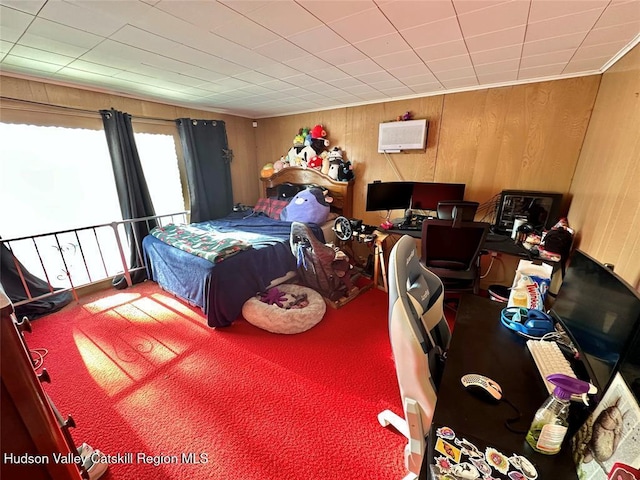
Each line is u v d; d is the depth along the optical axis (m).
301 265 2.75
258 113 4.38
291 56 1.96
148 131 3.35
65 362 2.01
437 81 2.59
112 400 1.68
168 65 2.17
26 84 2.41
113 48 1.83
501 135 2.71
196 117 3.85
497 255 2.73
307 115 4.07
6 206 2.47
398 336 0.87
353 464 1.33
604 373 0.78
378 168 3.56
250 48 1.83
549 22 1.44
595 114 2.18
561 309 1.14
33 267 2.67
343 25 1.51
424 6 1.30
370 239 2.96
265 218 3.95
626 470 0.49
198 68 2.25
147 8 1.34
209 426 1.52
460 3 1.28
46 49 1.85
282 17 1.42
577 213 2.17
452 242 2.21
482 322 1.24
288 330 2.31
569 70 2.24
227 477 1.28
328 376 1.88
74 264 2.94
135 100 3.19
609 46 1.71
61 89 2.62
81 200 2.90
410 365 0.86
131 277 3.28
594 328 0.88
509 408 0.81
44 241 2.71
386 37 1.65
